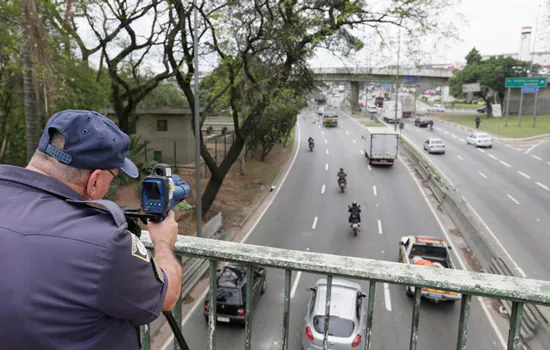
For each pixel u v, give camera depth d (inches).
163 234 62.6
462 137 1914.4
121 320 48.3
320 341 353.4
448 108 3444.9
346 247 713.0
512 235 738.2
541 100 2596.0
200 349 398.0
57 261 43.1
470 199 954.7
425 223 842.2
